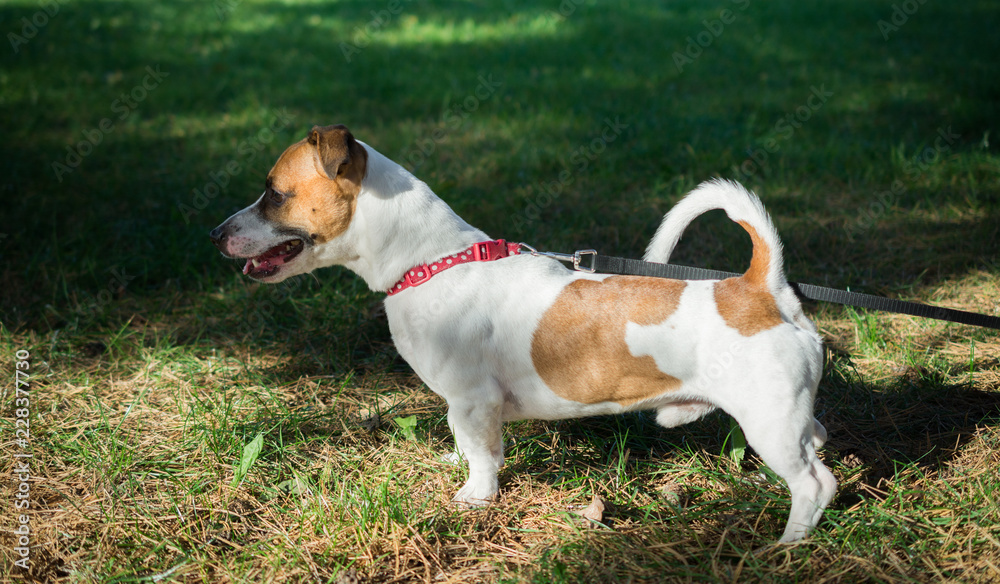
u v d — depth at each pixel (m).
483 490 2.76
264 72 9.65
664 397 2.54
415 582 2.43
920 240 4.98
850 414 3.31
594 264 2.81
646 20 12.43
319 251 2.72
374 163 2.62
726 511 2.69
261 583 2.42
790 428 2.33
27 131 7.35
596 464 3.07
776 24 11.95
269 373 3.85
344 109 8.08
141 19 13.19
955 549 2.43
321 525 2.65
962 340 3.83
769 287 2.45
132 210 5.72
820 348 2.43
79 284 4.68
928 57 9.50
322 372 3.90
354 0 15.12
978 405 3.29
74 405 3.50
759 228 2.46
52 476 2.97
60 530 2.66
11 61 9.98
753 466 3.04
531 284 2.59
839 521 2.57
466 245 2.65
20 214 5.50
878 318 4.09
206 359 3.96
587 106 7.88
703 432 3.27
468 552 2.55
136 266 4.91
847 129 7.12
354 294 4.58
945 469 2.88
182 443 3.20
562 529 2.65
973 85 7.93
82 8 14.00
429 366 2.62
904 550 2.44
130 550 2.59
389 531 2.62
